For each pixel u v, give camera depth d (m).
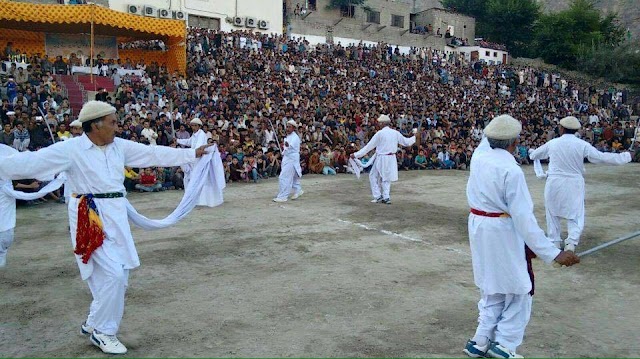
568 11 46.81
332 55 31.27
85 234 4.16
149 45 24.61
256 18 31.69
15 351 4.33
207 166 8.55
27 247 7.73
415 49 38.53
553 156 7.58
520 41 48.50
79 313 5.18
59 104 15.95
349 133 19.78
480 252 4.11
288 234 8.48
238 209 10.75
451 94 29.81
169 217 5.02
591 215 10.62
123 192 4.41
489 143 4.14
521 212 3.84
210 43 26.42
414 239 8.22
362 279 6.18
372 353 4.29
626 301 5.59
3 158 3.98
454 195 13.02
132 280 6.13
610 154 7.30
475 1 48.38
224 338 4.57
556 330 4.82
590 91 37.03
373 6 40.28
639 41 45.38
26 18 18.47
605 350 4.40
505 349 4.03
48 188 6.56
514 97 33.16
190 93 19.80
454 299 5.54
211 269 6.57
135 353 4.29
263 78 23.53
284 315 5.09
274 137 17.55
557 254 3.82
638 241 8.33
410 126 21.55
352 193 13.14
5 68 18.38
